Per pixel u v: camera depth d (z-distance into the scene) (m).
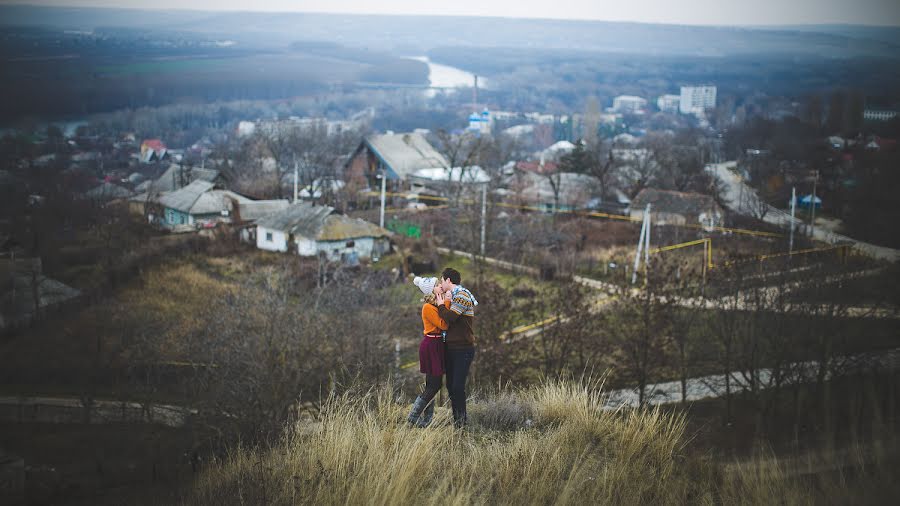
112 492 8.97
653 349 24.31
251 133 127.56
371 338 24.23
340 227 53.19
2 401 24.69
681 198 73.12
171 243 51.66
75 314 34.59
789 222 69.12
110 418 22.66
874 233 59.47
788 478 5.06
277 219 55.06
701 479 5.82
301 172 85.62
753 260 32.62
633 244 58.28
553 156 135.00
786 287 25.94
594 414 7.51
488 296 24.66
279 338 21.20
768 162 103.44
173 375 26.88
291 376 18.45
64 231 47.62
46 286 37.16
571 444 6.70
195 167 90.75
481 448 6.68
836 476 4.71
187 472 9.27
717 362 26.64
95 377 27.05
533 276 46.00
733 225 69.50
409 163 95.50
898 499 4.20
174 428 20.30
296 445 6.84
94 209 52.91
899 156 72.75
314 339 21.92
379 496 5.25
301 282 39.56
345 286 32.59
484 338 22.97
